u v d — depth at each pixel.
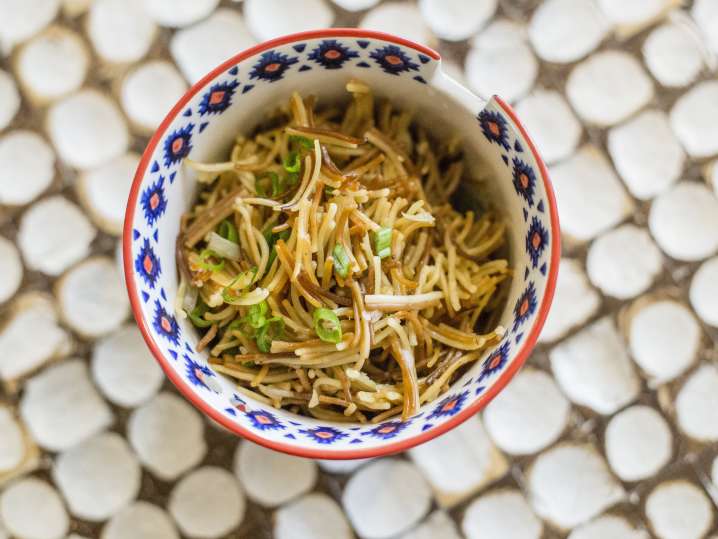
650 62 0.36
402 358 0.28
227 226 0.29
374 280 0.28
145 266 0.27
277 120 0.30
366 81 0.29
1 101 0.35
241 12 0.35
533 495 0.34
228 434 0.34
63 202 0.35
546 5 0.36
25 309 0.35
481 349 0.29
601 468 0.35
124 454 0.34
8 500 0.34
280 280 0.28
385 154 0.30
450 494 0.34
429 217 0.29
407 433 0.27
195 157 0.29
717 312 0.35
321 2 0.35
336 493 0.34
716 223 0.35
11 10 0.35
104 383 0.34
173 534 0.34
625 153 0.36
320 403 0.29
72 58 0.35
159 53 0.35
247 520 0.34
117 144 0.35
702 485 0.34
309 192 0.28
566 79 0.36
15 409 0.34
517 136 0.27
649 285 0.35
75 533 0.34
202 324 0.29
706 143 0.36
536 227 0.28
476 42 0.36
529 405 0.35
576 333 0.35
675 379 0.35
